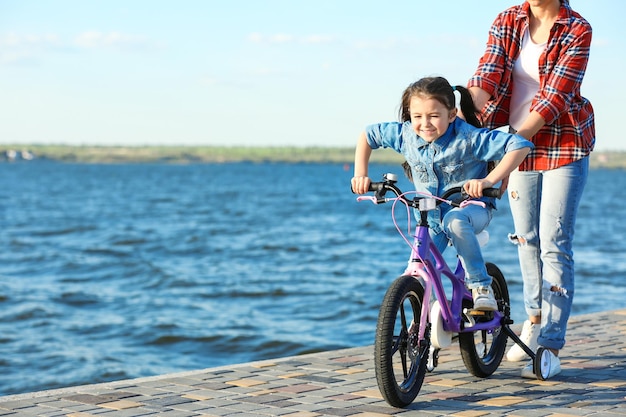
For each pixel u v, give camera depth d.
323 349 11.94
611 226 38.28
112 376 10.71
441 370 5.76
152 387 5.31
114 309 15.80
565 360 5.98
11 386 10.20
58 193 82.88
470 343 5.37
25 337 13.22
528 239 5.82
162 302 16.59
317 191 88.75
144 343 12.73
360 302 16.00
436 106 4.83
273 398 5.00
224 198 71.06
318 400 4.95
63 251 27.12
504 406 4.75
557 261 5.50
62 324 14.29
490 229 38.12
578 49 5.29
